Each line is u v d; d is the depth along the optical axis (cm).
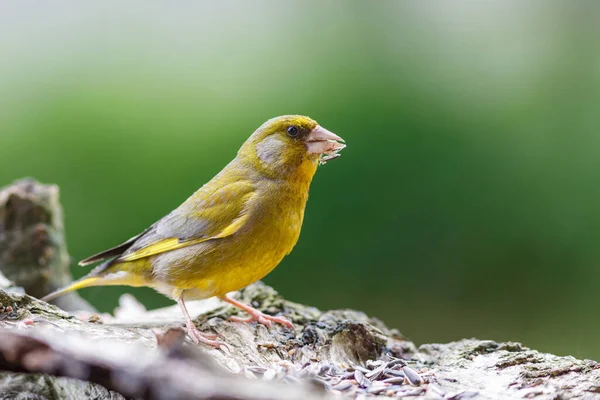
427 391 657
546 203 1342
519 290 1338
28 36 1515
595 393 639
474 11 1488
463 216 1347
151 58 1482
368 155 1357
